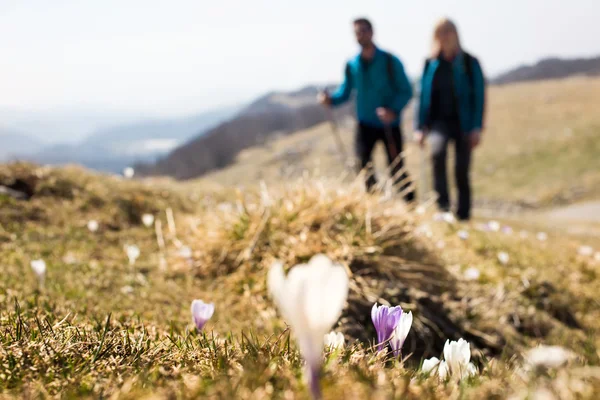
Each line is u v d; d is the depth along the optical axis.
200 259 5.26
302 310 0.73
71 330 2.10
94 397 1.32
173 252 5.79
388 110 8.61
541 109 64.44
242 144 147.38
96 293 4.37
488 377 1.53
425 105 9.43
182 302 4.43
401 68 8.69
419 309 4.31
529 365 1.45
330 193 5.59
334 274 0.74
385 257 4.75
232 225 5.38
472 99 9.09
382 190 5.75
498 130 58.06
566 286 5.92
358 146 9.22
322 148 65.25
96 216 7.15
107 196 7.75
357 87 8.98
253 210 5.51
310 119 181.12
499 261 6.22
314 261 0.76
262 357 1.67
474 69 8.94
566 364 1.41
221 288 4.76
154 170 142.88
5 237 5.96
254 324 3.96
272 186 5.81
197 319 2.50
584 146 46.09
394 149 9.02
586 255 7.73
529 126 57.25
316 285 0.73
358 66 8.83
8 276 4.41
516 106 68.31
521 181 42.03
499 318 4.60
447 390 1.38
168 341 2.21
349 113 95.06
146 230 7.11
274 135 141.50
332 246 4.77
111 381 1.50
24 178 7.64
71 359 1.73
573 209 30.19
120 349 1.93
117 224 7.14
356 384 1.23
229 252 5.17
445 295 4.67
